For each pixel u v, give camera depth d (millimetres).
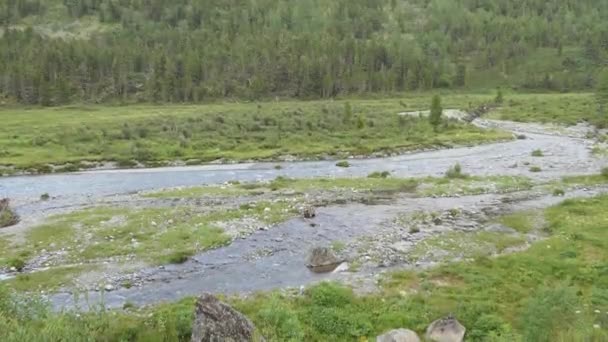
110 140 89188
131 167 73688
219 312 17672
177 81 174625
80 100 167125
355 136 90250
